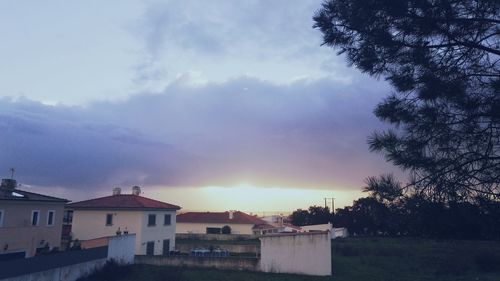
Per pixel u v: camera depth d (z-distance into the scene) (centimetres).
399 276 2652
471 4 606
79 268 2450
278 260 2812
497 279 2316
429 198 594
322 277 2636
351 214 6166
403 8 640
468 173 577
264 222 7181
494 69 600
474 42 621
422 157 609
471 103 582
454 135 593
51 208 3155
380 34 678
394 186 617
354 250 3647
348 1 714
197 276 2598
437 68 632
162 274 2611
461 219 575
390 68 693
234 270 2856
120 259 2927
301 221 8106
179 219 6731
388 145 638
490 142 573
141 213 3781
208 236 5612
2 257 2631
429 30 640
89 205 3875
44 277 2097
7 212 2712
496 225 562
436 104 624
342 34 734
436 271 2730
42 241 3009
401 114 650
